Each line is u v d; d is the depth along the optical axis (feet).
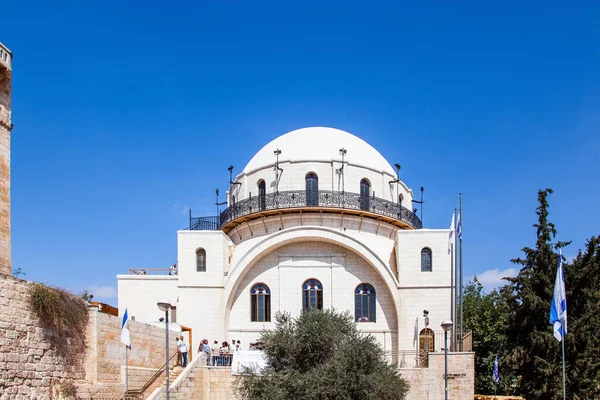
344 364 112.16
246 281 166.91
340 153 176.76
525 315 142.20
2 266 109.60
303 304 164.86
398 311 158.71
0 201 111.24
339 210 167.43
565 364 134.00
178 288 162.81
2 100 114.52
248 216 171.01
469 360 129.18
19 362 91.66
